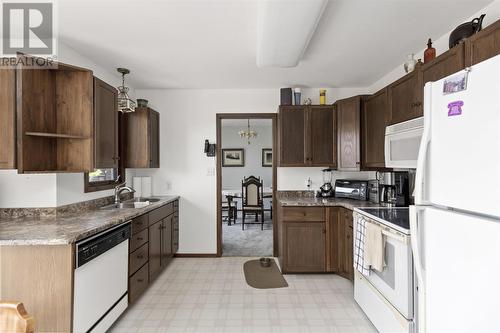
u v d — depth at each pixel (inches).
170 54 108.0
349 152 132.3
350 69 125.6
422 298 52.7
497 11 73.9
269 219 265.9
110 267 81.4
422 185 51.8
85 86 87.8
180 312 95.3
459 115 43.6
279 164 141.4
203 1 72.8
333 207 126.8
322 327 86.2
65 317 64.8
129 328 85.8
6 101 72.9
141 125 137.3
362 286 93.6
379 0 73.5
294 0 65.9
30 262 65.4
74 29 88.0
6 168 72.9
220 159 157.0
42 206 91.9
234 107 156.1
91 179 116.3
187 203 156.9
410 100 89.3
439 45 95.8
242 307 98.8
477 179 40.5
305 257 127.4
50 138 86.8
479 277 40.6
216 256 155.2
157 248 120.1
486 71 38.9
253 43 98.3
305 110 140.4
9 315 32.7
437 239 48.5
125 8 76.0
